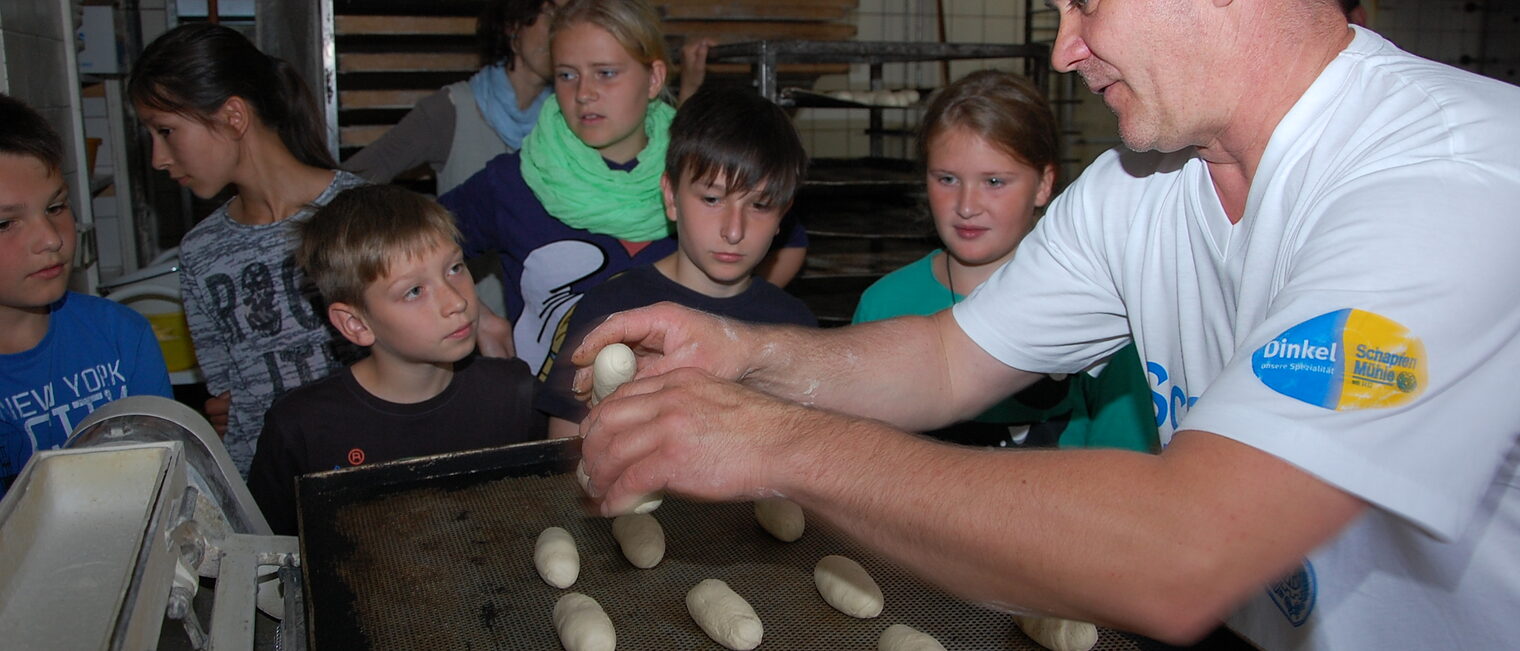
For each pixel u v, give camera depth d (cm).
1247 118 84
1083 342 119
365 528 111
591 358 109
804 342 116
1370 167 74
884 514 71
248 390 190
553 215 210
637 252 213
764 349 113
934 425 119
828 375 114
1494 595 82
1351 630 91
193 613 85
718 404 80
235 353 190
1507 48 544
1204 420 67
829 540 116
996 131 175
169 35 183
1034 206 187
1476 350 64
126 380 168
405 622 95
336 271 152
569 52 198
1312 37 81
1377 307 64
